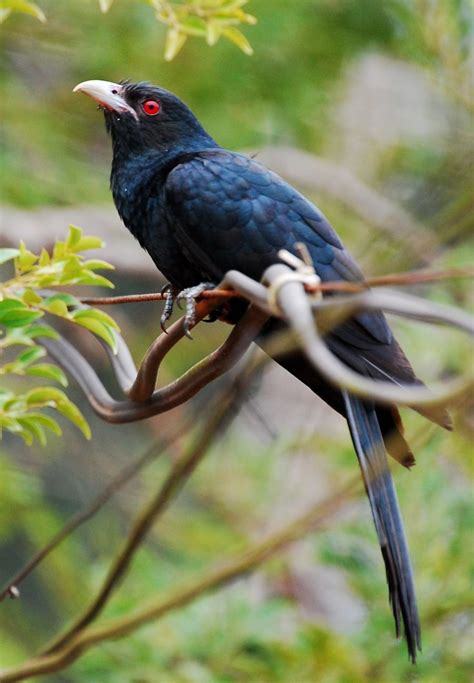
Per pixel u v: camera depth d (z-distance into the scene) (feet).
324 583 48.73
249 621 40.75
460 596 39.91
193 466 31.99
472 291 43.65
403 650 39.93
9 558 62.08
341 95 58.95
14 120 56.49
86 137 57.98
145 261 54.44
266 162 55.88
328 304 19.86
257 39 54.08
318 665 40.32
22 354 27.27
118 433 60.54
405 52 54.85
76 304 26.16
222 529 51.21
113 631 33.09
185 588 34.06
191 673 39.88
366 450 25.90
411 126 59.72
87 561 55.26
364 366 26.71
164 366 58.44
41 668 32.71
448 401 18.71
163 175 30.78
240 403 32.83
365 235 56.44
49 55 56.24
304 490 49.39
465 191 40.19
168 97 32.07
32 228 53.42
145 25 53.93
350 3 55.06
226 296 24.52
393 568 25.14
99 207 56.59
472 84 50.88
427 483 41.22
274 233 28.50
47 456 59.52
